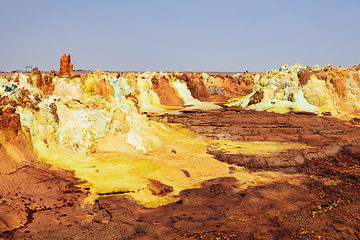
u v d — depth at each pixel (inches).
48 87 1466.5
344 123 1576.0
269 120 1557.6
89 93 1619.1
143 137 992.2
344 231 551.8
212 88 2952.8
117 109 978.1
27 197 569.0
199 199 669.3
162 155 938.1
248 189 731.4
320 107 1829.5
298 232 545.0
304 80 1937.7
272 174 851.4
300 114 1729.8
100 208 588.7
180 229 531.5
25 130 748.0
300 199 687.7
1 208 512.1
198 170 842.2
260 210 628.7
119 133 948.0
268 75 2213.3
